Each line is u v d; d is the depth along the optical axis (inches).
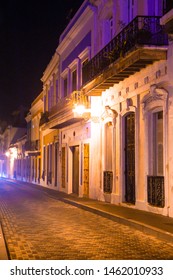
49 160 1257.4
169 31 444.8
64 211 604.7
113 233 404.8
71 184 960.3
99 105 728.3
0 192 1078.4
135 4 583.5
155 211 506.3
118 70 556.7
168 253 311.9
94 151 759.7
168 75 479.5
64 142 1023.6
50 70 1246.3
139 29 488.7
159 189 497.4
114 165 652.7
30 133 1761.8
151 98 521.7
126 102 601.6
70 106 859.4
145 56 481.1
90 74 688.4
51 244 346.0
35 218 520.7
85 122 819.4
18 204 720.3
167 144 482.0
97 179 740.7
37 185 1429.6
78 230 423.5
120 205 622.5
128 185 615.2
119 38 556.7
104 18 717.9
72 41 938.1
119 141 631.8
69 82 960.3
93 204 649.0
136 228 429.1
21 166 2038.6
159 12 526.3
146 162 535.5
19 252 313.1
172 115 470.9
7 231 415.8
